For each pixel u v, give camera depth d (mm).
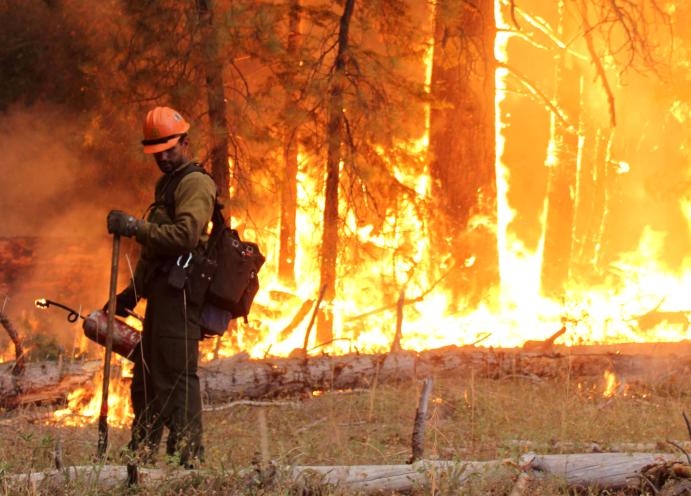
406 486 7066
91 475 6922
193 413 8039
